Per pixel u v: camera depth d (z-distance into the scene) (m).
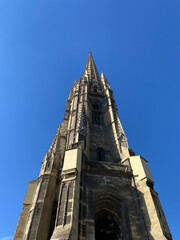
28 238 22.38
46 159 33.69
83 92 56.06
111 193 25.42
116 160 34.34
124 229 23.03
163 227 20.69
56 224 18.83
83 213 21.59
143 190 25.03
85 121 41.22
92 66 89.38
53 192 28.81
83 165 27.05
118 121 43.06
